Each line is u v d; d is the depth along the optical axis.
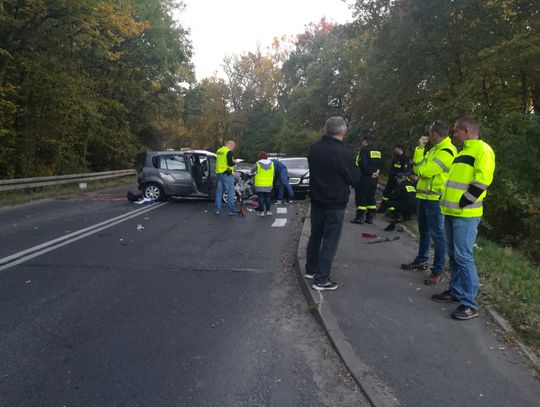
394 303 5.03
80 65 23.42
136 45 28.23
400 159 11.09
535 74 14.43
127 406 3.21
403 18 17.62
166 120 55.41
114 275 6.27
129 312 4.92
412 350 3.94
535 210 9.98
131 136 31.59
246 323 4.66
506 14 15.38
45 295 5.42
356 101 25.89
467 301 4.63
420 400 3.22
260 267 6.77
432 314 4.73
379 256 7.09
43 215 11.87
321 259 5.42
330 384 3.53
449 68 17.83
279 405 3.25
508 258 7.65
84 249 7.82
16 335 4.32
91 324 4.59
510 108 13.87
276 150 57.66
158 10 29.06
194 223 10.74
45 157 22.22
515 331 4.38
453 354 3.88
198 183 14.62
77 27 18.12
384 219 10.84
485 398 3.24
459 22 16.50
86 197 16.75
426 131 16.98
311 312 4.98
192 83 34.91
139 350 4.04
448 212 4.79
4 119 17.48
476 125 4.73
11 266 6.64
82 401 3.27
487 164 4.58
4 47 17.16
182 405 3.23
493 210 11.16
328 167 5.33
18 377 3.58
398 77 18.86
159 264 6.88
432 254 7.25
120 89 29.70
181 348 4.09
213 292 5.61
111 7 18.45
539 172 11.16
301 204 14.69
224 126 62.50
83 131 25.30
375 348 3.98
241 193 14.41
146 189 14.88
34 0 15.96
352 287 5.55
